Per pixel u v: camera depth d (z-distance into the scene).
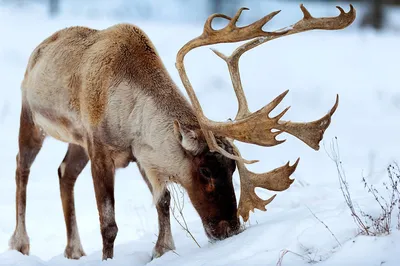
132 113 10.85
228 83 27.52
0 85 26.08
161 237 10.84
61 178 12.38
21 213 12.38
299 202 12.23
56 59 12.03
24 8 44.19
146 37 11.41
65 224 13.04
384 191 10.95
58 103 11.83
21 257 10.64
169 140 10.62
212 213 10.28
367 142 20.97
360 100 26.56
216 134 10.02
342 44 37.03
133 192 15.47
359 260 7.77
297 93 26.70
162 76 11.07
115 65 11.04
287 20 50.22
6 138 20.73
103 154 11.05
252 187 10.29
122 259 10.19
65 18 41.09
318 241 8.59
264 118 9.72
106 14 47.81
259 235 9.34
